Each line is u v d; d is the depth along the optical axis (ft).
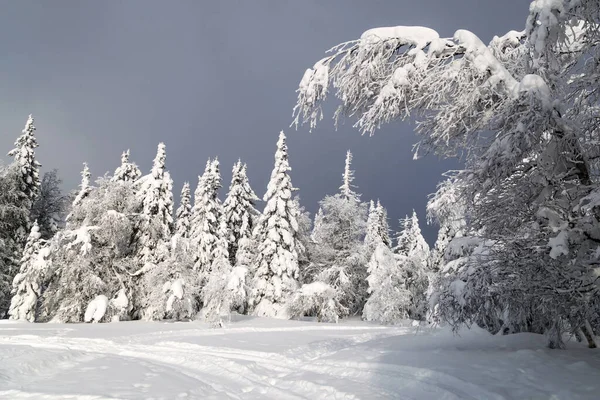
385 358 30.17
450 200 33.19
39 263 92.63
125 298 97.66
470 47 25.46
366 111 29.76
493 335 35.35
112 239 101.40
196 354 42.24
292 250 111.96
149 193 110.93
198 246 126.82
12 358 33.96
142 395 24.29
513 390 19.51
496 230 24.71
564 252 20.25
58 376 30.22
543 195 23.06
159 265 97.96
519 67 29.30
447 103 26.76
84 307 94.68
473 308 25.90
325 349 41.73
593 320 26.27
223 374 32.24
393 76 26.35
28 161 122.72
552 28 20.76
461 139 28.25
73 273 93.56
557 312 23.21
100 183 108.06
